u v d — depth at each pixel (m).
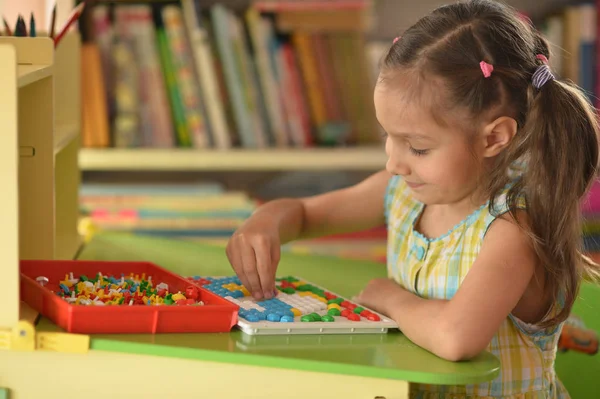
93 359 1.05
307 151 2.57
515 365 1.25
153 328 1.07
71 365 1.05
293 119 2.62
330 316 1.16
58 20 2.20
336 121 2.64
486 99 1.16
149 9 2.53
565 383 1.60
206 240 2.60
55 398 1.05
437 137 1.16
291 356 1.03
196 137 2.56
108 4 2.56
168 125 2.56
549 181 1.18
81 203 2.56
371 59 2.70
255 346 1.06
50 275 1.29
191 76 2.54
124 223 2.57
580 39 2.61
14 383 1.05
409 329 1.13
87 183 2.66
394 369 1.02
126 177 2.89
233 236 1.34
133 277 1.31
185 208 2.59
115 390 1.05
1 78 1.01
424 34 1.18
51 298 1.08
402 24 2.88
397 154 1.20
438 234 1.33
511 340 1.25
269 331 1.11
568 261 1.21
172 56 2.54
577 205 1.21
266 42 2.57
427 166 1.18
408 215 1.41
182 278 1.25
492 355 1.09
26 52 1.33
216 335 1.09
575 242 1.21
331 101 2.63
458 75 1.15
